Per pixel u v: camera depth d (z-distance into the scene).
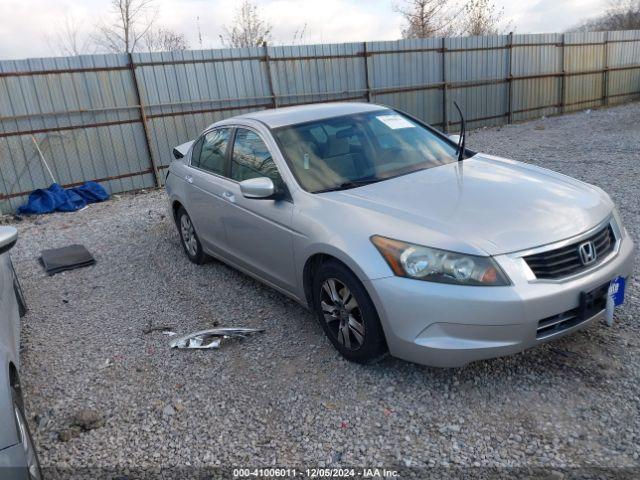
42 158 10.09
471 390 3.19
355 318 3.42
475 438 2.82
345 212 3.49
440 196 3.51
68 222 8.77
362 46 14.35
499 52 17.41
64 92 10.19
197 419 3.19
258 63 12.51
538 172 4.05
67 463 2.92
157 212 8.66
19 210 9.70
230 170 4.80
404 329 3.07
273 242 4.07
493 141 13.91
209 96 11.86
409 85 15.59
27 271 6.30
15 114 9.77
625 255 3.36
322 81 13.77
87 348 4.21
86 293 5.43
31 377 3.84
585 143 11.99
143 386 3.59
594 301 3.12
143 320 4.64
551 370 3.29
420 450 2.77
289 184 3.96
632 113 17.59
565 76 19.48
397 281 3.06
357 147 4.29
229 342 4.05
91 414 3.26
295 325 4.23
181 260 6.12
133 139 11.05
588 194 3.62
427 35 26.05
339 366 3.57
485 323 2.90
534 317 2.91
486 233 3.04
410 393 3.22
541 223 3.14
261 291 4.98
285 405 3.24
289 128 4.41
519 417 2.93
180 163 5.88
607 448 2.66
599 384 3.12
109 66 10.59
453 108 16.69
